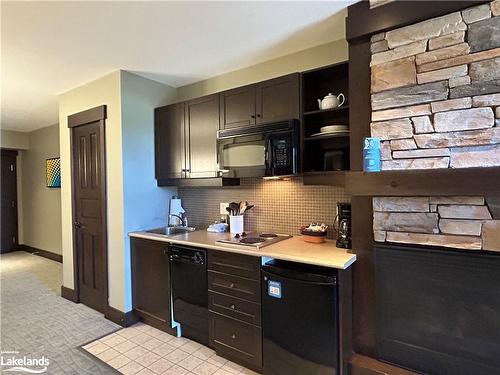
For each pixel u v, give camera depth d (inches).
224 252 86.8
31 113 173.5
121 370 83.1
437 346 65.5
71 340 99.8
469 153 60.7
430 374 66.2
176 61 105.7
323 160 92.4
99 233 122.0
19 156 240.2
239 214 109.5
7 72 112.3
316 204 97.8
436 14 63.2
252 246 85.1
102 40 88.8
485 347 60.7
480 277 60.8
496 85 58.2
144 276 109.9
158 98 126.3
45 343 97.8
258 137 91.0
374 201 72.1
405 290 68.8
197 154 111.0
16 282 161.3
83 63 105.3
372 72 71.4
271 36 88.7
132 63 106.4
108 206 117.7
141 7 72.4
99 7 72.0
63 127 138.1
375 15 70.1
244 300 82.8
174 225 128.9
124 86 113.0
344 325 70.5
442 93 63.3
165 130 121.0
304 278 71.1
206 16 77.2
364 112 73.5
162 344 97.0
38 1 68.7
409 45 66.9
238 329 84.4
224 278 87.1
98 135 120.6
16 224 239.3
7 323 112.4
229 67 111.7
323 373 69.6
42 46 91.7
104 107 116.5
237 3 71.6
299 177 101.3
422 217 66.5
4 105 156.2
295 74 86.5
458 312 63.2
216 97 105.0
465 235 62.0
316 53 95.7
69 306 129.1
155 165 124.3
